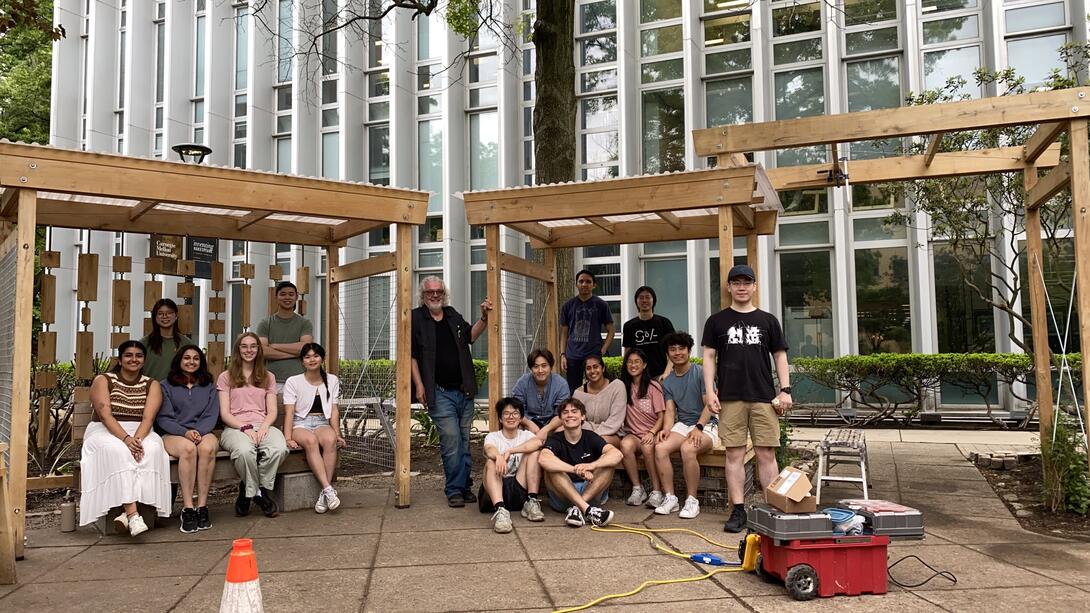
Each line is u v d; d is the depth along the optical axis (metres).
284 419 6.24
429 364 6.09
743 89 13.56
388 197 6.06
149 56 18.33
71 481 5.88
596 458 5.57
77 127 18.98
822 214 12.88
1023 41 11.68
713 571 4.08
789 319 13.02
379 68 16.14
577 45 14.79
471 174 15.45
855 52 12.88
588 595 3.69
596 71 14.57
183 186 5.24
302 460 5.98
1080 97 5.15
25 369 4.67
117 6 18.88
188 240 7.95
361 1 13.32
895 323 12.37
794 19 13.38
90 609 3.56
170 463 5.40
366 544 4.79
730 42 13.65
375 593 3.75
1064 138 6.78
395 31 15.38
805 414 12.40
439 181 15.59
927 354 11.13
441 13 14.84
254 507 6.04
